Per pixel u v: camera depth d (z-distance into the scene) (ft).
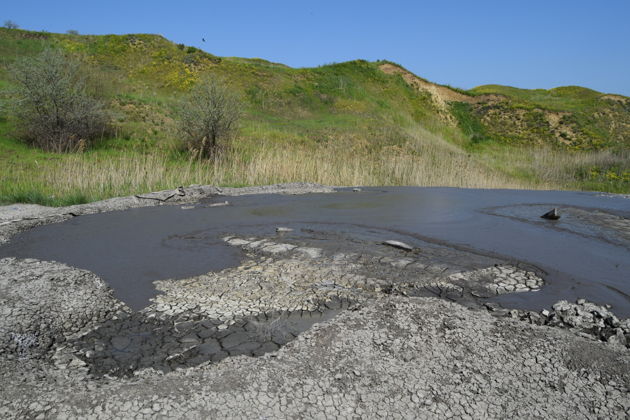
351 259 14.84
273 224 20.97
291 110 80.18
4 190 29.55
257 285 12.35
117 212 23.95
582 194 35.50
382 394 7.53
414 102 103.60
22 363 8.44
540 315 10.75
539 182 63.62
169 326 10.02
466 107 116.06
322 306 10.94
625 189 58.39
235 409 7.12
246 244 16.84
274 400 7.34
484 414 7.15
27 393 7.47
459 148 89.04
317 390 7.60
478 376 8.02
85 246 16.84
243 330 9.78
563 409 7.29
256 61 122.31
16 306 10.73
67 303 11.07
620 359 8.58
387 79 107.24
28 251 16.16
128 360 8.65
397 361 8.41
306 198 30.40
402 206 27.37
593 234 19.77
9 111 48.37
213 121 50.34
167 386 7.67
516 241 18.13
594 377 8.06
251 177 39.47
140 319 10.37
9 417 6.89
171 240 17.72
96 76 64.64
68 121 48.21
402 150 66.85
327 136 68.44
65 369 8.32
